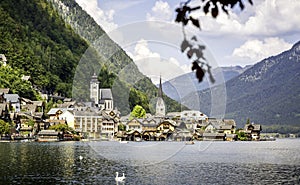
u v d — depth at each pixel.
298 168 74.25
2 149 111.81
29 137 163.00
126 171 63.94
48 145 132.50
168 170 66.81
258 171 68.81
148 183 53.12
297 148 150.00
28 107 196.62
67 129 165.38
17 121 175.00
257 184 54.03
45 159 83.25
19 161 78.88
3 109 165.75
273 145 177.62
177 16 8.34
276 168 74.06
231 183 54.78
